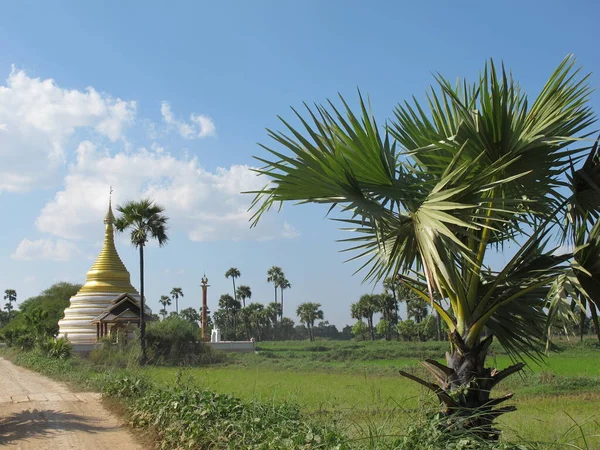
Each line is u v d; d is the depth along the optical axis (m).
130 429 11.98
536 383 26.25
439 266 6.49
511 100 7.38
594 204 7.67
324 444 6.75
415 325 73.94
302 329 146.62
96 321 55.72
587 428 11.70
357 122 7.13
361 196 7.31
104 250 65.31
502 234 8.61
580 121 7.62
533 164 7.55
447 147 7.46
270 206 7.92
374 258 8.53
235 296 130.38
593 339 48.81
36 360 35.00
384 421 6.96
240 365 45.59
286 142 7.29
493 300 8.07
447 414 7.06
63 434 11.55
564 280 7.29
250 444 7.96
